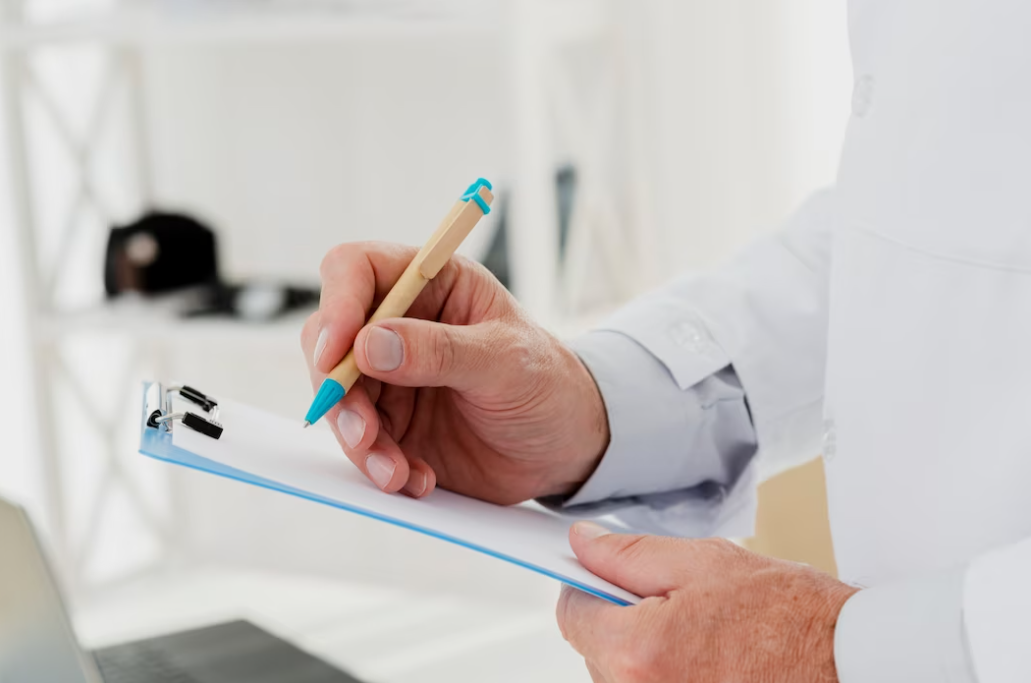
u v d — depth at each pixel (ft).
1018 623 1.45
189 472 7.75
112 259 6.87
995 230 1.85
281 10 6.11
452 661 6.02
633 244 6.30
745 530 2.75
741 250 2.86
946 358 1.90
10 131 6.56
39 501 7.38
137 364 7.55
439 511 1.94
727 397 2.58
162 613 6.89
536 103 5.56
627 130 6.22
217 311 6.66
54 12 7.12
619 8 6.15
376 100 7.03
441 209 7.03
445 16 5.64
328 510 7.53
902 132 1.99
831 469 2.14
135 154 7.47
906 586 1.59
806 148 5.87
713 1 5.94
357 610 6.88
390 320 1.97
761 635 1.63
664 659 1.65
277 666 2.25
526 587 7.00
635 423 2.46
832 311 2.15
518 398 2.18
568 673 5.81
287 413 7.50
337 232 7.29
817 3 5.74
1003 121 1.85
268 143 7.30
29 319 6.70
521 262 5.64
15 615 1.94
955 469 1.89
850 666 1.57
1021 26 1.83
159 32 6.09
